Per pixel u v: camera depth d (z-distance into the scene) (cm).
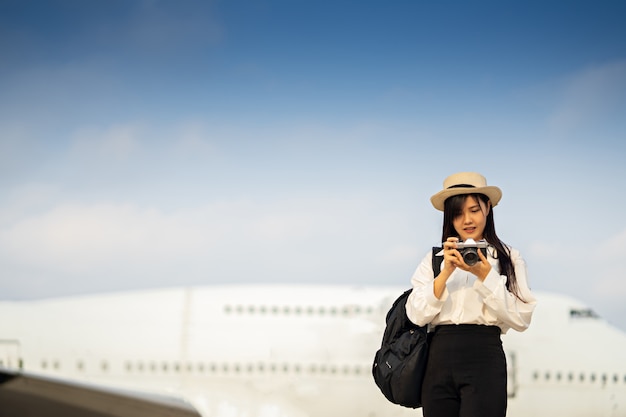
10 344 1433
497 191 495
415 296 470
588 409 1382
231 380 1396
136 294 1516
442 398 474
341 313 1417
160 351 1418
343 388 1380
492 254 498
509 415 1384
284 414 1370
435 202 509
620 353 1406
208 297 1475
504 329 484
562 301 1454
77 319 1466
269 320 1423
